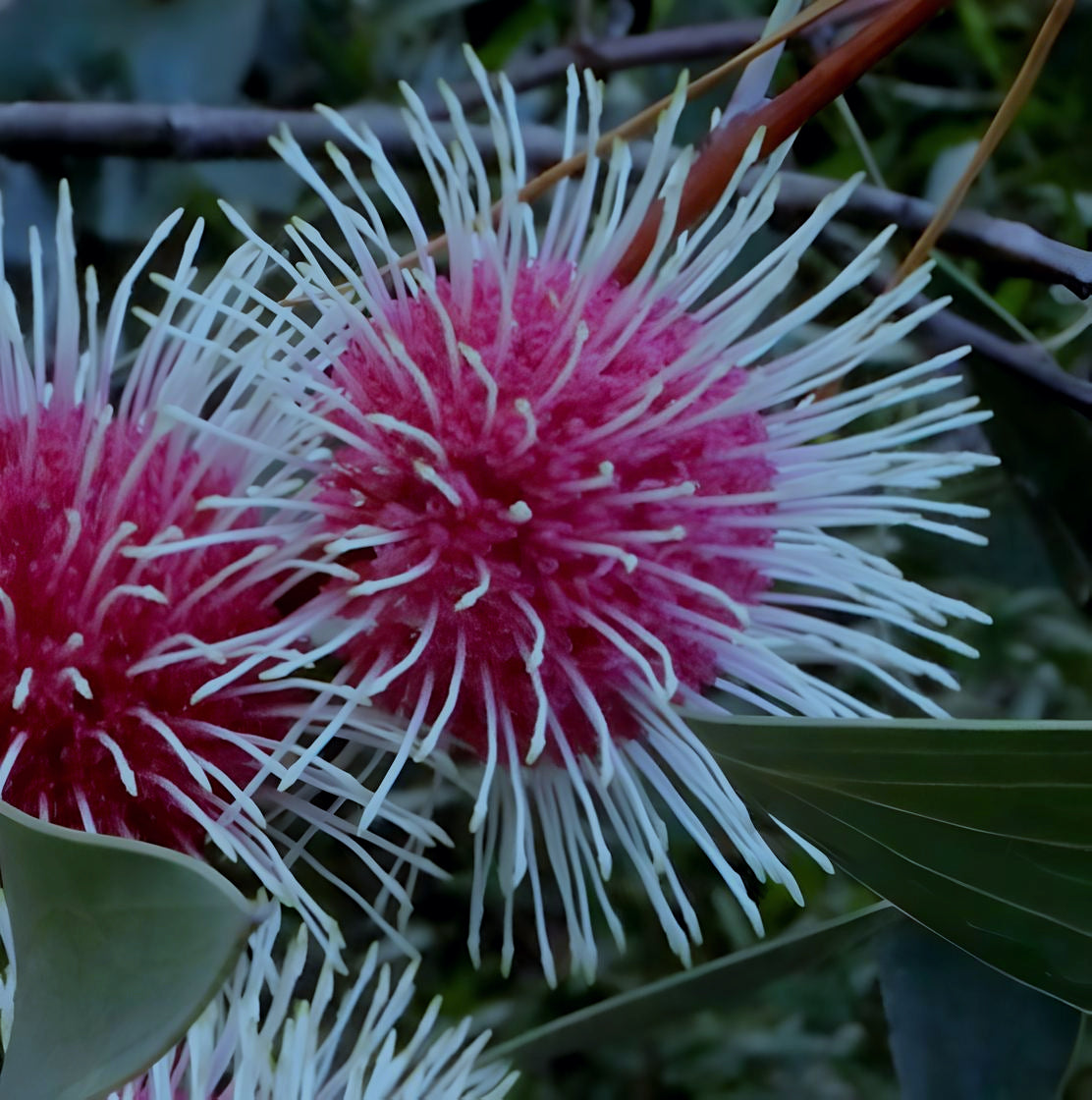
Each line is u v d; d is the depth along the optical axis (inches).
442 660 11.5
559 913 15.8
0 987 11.4
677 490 11.2
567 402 11.3
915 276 11.6
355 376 11.5
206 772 11.5
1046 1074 13.1
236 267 11.6
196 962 10.1
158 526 11.4
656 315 11.6
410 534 11.3
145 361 11.7
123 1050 10.2
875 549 14.6
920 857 11.2
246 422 11.6
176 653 11.2
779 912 15.8
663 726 11.6
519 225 11.4
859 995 16.1
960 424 11.8
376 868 11.6
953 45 17.4
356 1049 11.9
